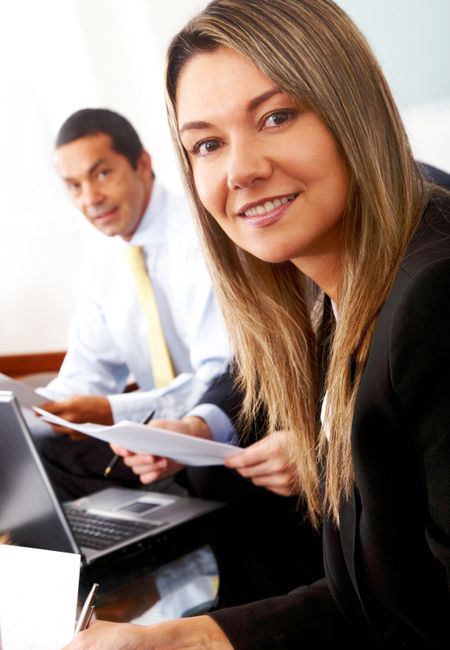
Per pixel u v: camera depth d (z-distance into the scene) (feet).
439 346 3.13
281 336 4.58
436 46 11.38
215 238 4.36
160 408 8.21
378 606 3.83
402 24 11.53
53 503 5.00
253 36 3.48
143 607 4.74
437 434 3.22
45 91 16.40
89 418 7.75
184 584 4.99
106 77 15.23
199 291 9.04
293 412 4.65
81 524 5.99
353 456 3.51
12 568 3.72
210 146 3.69
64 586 3.65
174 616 4.59
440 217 3.55
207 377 8.64
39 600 3.67
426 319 3.14
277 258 3.76
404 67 11.73
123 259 9.71
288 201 3.64
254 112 3.54
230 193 3.74
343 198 3.65
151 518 5.93
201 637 3.88
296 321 4.55
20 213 17.83
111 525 5.90
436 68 11.50
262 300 4.51
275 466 5.66
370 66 3.61
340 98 3.50
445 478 3.24
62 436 7.89
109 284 9.84
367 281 3.62
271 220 3.68
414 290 3.17
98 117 9.32
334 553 4.03
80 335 10.06
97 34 14.99
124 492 6.68
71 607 3.64
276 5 3.52
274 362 4.61
